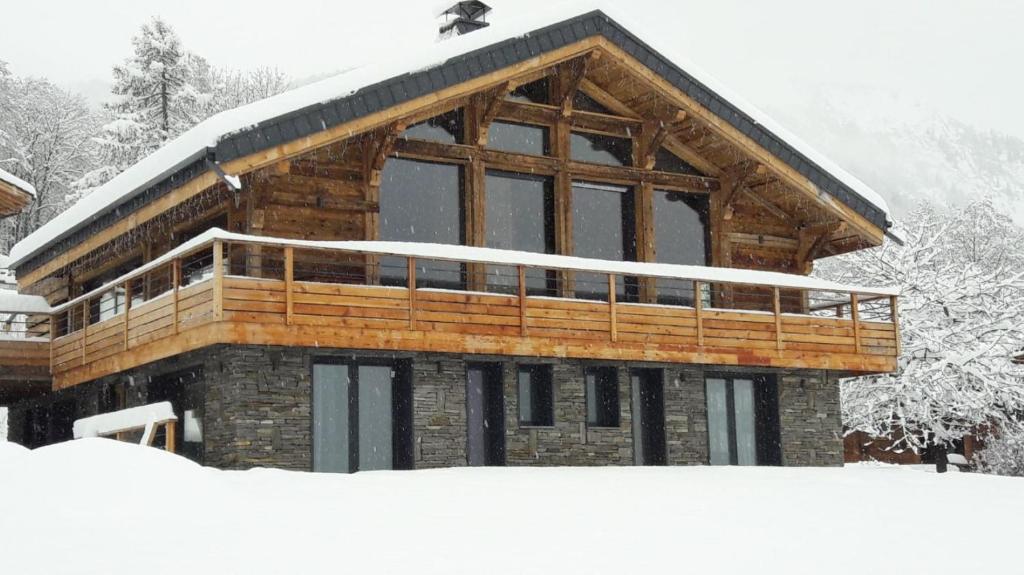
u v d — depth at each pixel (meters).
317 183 17.47
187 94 37.56
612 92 20.45
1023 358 28.58
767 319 19.78
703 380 19.94
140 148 36.00
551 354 17.50
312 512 9.95
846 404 27.06
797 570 8.18
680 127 20.36
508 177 19.42
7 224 40.97
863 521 10.82
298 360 16.09
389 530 9.16
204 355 16.39
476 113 18.73
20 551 7.86
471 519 9.93
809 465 20.81
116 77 37.88
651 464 19.45
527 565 7.93
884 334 21.06
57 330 22.62
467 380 17.83
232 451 15.50
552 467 16.59
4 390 21.91
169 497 9.89
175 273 16.05
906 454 32.28
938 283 27.36
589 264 17.72
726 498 12.28
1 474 10.06
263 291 15.30
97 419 15.95
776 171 20.31
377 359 17.12
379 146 17.45
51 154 41.06
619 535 9.36
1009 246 43.00
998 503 12.60
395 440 17.14
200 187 15.83
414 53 16.92
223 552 7.96
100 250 21.33
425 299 16.56
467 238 18.62
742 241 21.81
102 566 7.42
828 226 22.11
